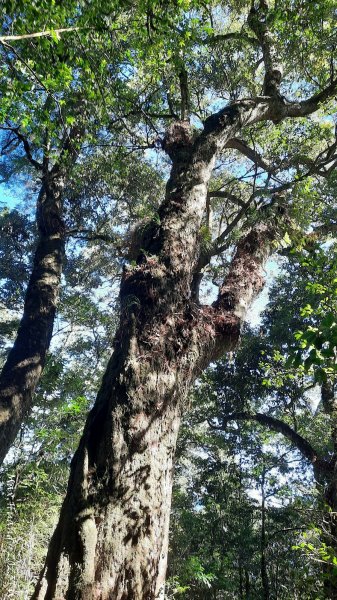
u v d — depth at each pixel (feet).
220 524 50.90
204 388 53.98
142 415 13.30
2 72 20.40
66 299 51.57
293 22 29.22
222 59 37.68
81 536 11.12
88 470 12.35
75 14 20.71
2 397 30.27
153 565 11.64
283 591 41.81
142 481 12.42
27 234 63.52
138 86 35.50
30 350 32.86
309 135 36.91
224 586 41.57
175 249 17.17
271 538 47.57
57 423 36.88
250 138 36.70
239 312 17.75
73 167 40.40
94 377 48.96
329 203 32.83
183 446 54.65
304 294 46.85
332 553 22.27
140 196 49.24
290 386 49.39
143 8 22.22
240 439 56.59
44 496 28.35
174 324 15.44
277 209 23.22
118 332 15.57
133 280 16.06
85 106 30.55
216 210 47.70
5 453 28.94
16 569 18.31
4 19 19.10
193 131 24.38
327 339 10.71
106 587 10.81
